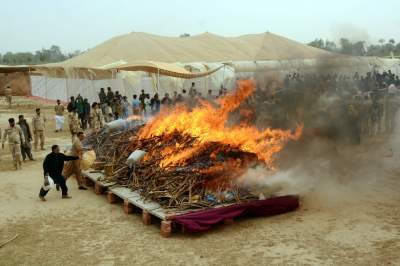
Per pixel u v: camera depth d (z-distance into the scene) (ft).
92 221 30.55
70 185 41.24
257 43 146.30
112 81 104.99
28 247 26.16
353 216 30.14
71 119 68.18
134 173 35.19
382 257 23.41
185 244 25.95
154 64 89.97
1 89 148.15
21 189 39.63
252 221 29.58
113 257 24.39
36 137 59.11
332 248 24.75
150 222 29.63
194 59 126.41
